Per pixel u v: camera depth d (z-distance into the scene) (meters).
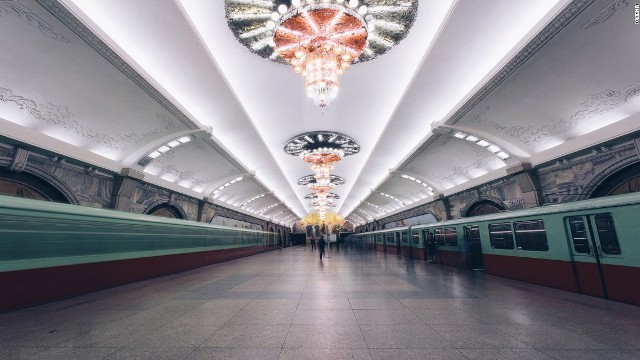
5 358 2.92
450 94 10.55
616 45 6.45
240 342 3.31
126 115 9.88
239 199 26.92
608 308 4.90
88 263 6.56
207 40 9.24
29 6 5.57
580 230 6.32
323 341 3.33
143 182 13.16
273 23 7.77
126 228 8.02
